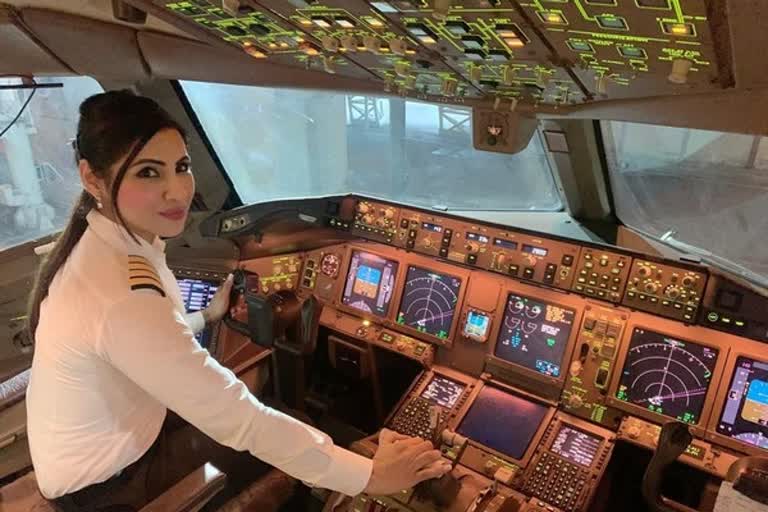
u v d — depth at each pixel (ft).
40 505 4.97
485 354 9.16
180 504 4.76
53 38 8.08
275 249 10.80
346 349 10.30
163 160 3.97
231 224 10.43
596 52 4.34
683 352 7.79
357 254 10.44
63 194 10.23
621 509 8.74
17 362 9.98
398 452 4.75
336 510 7.49
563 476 7.77
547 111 6.76
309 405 10.97
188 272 10.43
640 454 8.38
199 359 3.97
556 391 8.60
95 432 4.31
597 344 8.32
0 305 9.77
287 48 6.28
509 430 8.43
